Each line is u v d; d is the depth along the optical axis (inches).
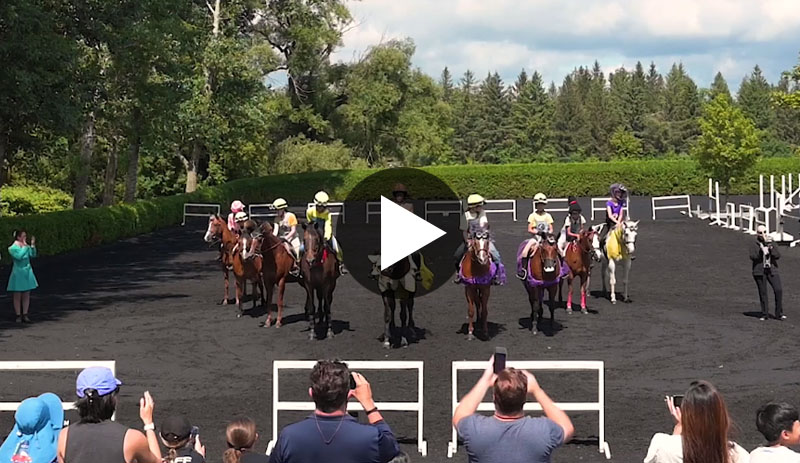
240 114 1927.9
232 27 2137.1
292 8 2300.7
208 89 1899.6
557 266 673.6
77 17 1142.3
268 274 714.2
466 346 640.4
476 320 745.6
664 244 1301.7
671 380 537.6
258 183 2206.0
